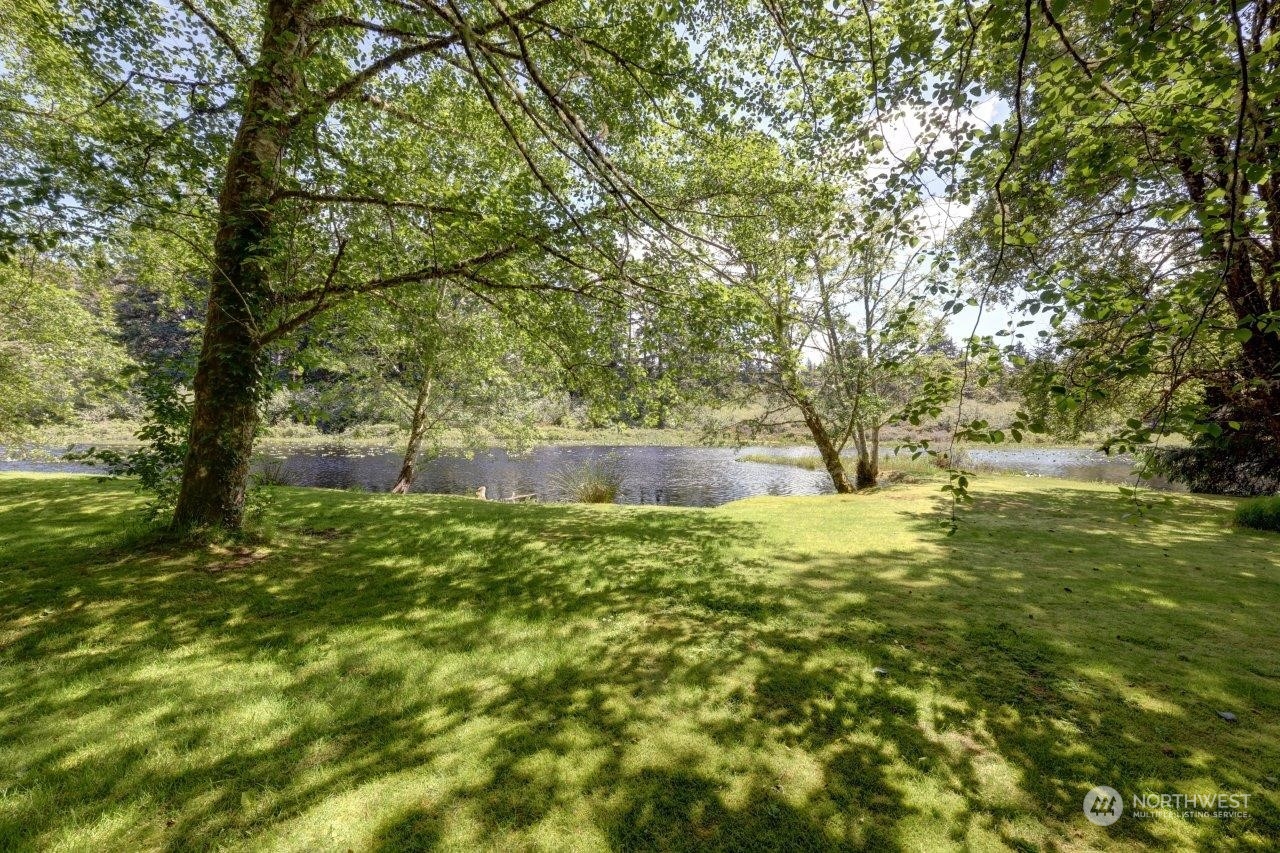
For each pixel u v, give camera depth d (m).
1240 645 4.40
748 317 7.27
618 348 8.08
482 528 8.66
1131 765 2.92
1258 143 2.84
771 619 4.95
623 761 2.90
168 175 5.47
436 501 11.36
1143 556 7.25
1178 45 2.63
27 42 8.52
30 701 3.33
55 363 11.95
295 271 6.55
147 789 2.61
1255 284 4.64
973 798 2.67
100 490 10.02
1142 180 4.67
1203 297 2.41
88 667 3.76
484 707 3.41
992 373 3.18
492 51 5.39
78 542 6.47
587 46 6.29
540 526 9.00
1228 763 2.93
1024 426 2.69
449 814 2.51
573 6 7.37
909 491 14.03
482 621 4.80
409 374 15.12
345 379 15.29
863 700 3.55
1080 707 3.49
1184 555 7.29
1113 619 4.96
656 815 2.53
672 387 8.64
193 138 5.68
